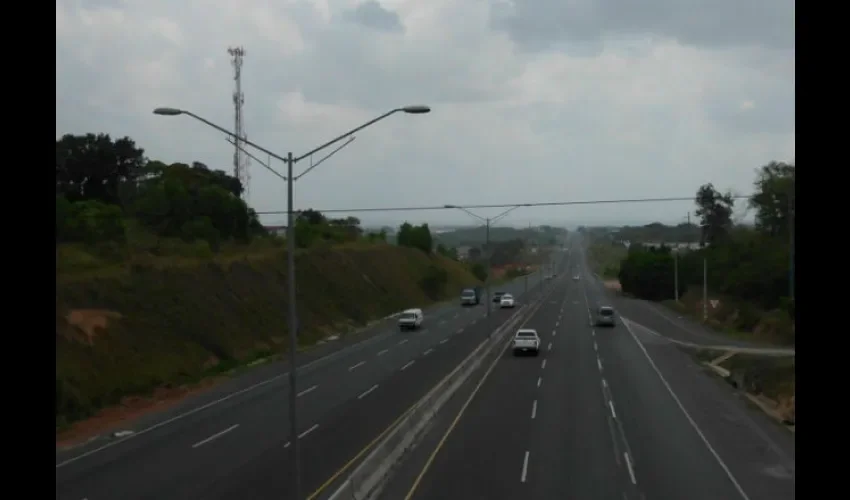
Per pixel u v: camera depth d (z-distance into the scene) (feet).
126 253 164.14
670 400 109.29
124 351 126.21
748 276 231.91
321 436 87.40
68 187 212.02
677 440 83.92
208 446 84.23
